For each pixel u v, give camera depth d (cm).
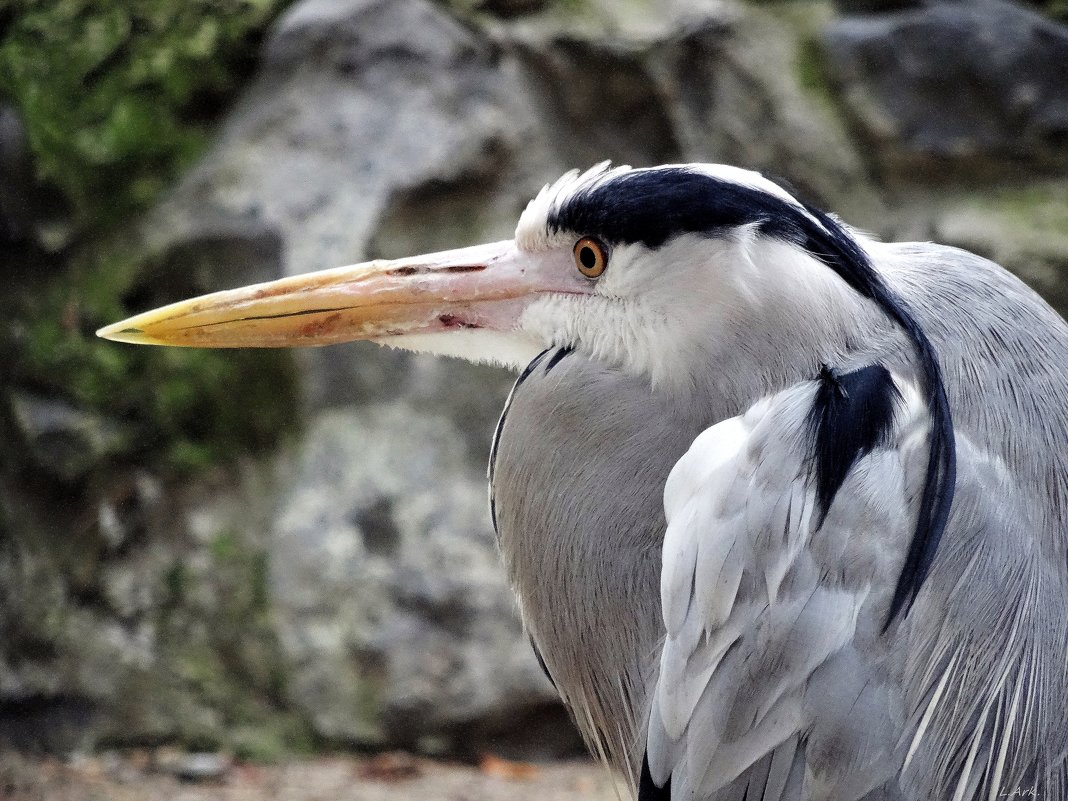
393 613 1035
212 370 1080
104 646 1058
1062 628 438
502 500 518
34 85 1145
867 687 412
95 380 1088
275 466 1076
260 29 1173
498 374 1093
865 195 1169
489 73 1157
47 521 1082
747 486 431
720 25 1177
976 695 423
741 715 422
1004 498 437
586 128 1174
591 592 493
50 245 1118
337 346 1077
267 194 1099
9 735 1040
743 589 425
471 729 1030
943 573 425
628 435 491
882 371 445
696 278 475
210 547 1066
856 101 1171
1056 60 1159
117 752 1034
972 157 1159
